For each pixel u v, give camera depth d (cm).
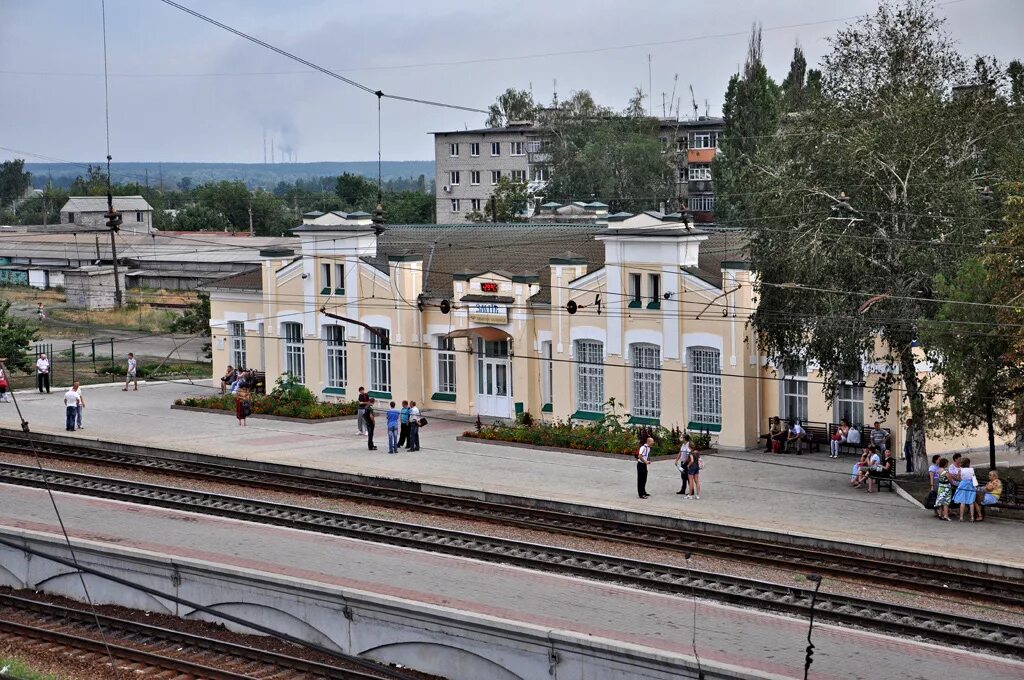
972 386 3400
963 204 3656
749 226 3956
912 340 3719
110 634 2539
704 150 11256
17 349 6562
